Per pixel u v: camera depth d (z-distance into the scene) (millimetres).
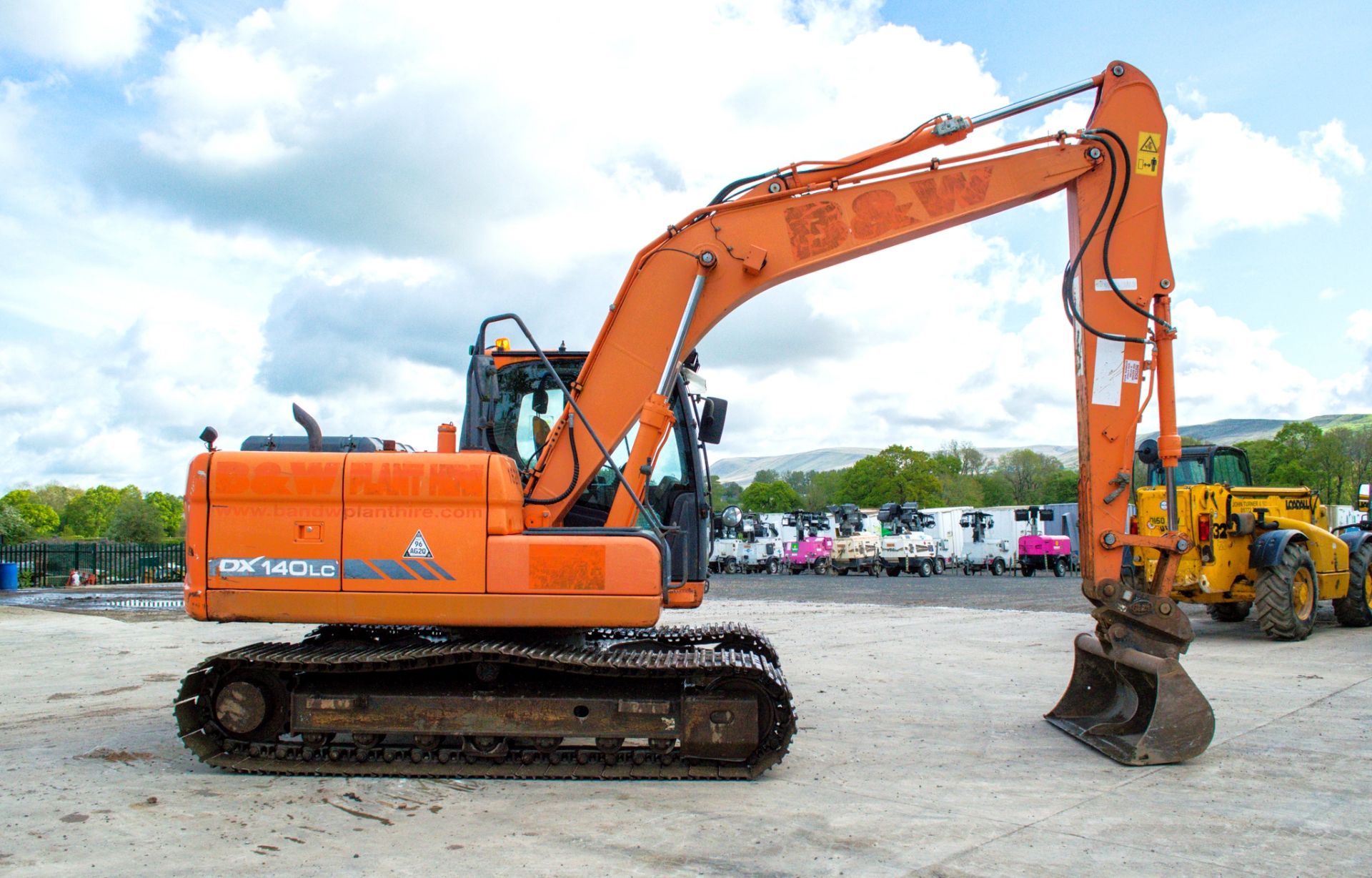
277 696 5078
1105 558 5527
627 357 5637
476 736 4941
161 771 5031
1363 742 5480
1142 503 11109
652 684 5012
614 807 4320
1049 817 4102
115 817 4180
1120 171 5664
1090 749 5438
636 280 5688
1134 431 5562
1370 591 12016
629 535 5008
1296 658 8922
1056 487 93688
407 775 4891
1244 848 3674
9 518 50438
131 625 14094
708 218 5715
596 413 5602
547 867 3490
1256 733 5719
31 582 31219
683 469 6047
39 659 9992
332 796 4516
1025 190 5688
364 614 4910
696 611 15844
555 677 5043
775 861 3541
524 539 4910
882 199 5703
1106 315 5625
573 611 4871
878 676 8219
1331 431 76000
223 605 4934
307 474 4980
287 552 4945
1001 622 13336
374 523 4945
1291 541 10516
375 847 3738
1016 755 5309
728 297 5676
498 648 4793
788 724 4828
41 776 4949
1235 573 10844
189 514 5023
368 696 4953
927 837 3826
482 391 5656
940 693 7371
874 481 80500
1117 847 3697
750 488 100875
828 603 17828
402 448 5926
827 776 4879
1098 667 6117
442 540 4914
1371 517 14117
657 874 3398
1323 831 3891
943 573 34938
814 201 5695
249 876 3408
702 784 4730
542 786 4703
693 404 6336
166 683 8273
